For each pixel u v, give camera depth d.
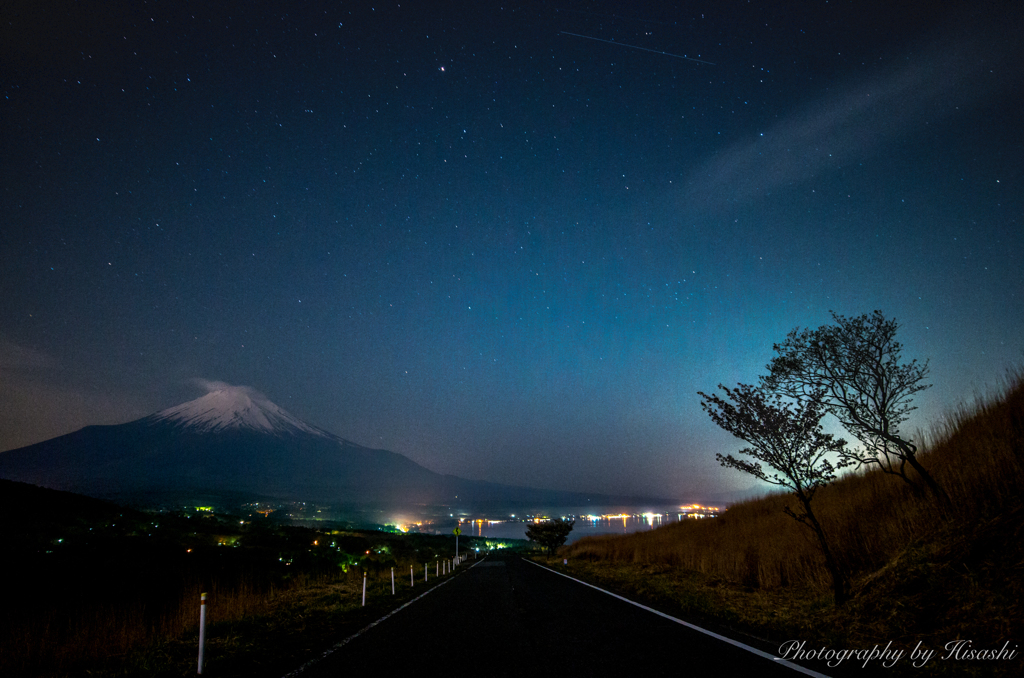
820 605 9.30
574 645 7.70
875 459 10.41
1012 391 11.71
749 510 23.70
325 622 10.94
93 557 20.42
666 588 14.02
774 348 10.77
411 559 39.81
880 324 10.38
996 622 6.10
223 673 6.98
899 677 5.50
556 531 48.06
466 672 6.44
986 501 8.77
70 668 8.11
